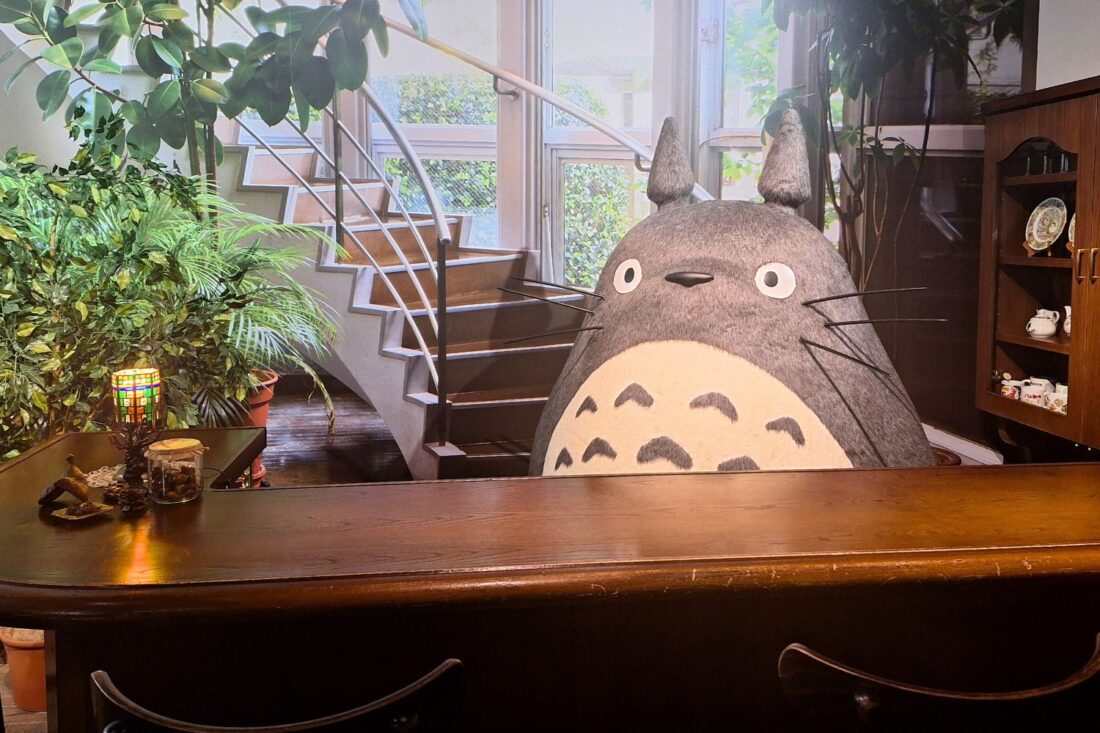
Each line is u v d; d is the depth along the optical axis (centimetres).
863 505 157
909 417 262
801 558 133
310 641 142
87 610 123
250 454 217
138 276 297
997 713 109
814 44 444
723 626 147
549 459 259
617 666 147
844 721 117
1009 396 347
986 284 355
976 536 142
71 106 373
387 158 611
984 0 378
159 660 141
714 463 233
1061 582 136
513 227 590
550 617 145
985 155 353
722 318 251
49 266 279
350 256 464
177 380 305
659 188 308
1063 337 328
